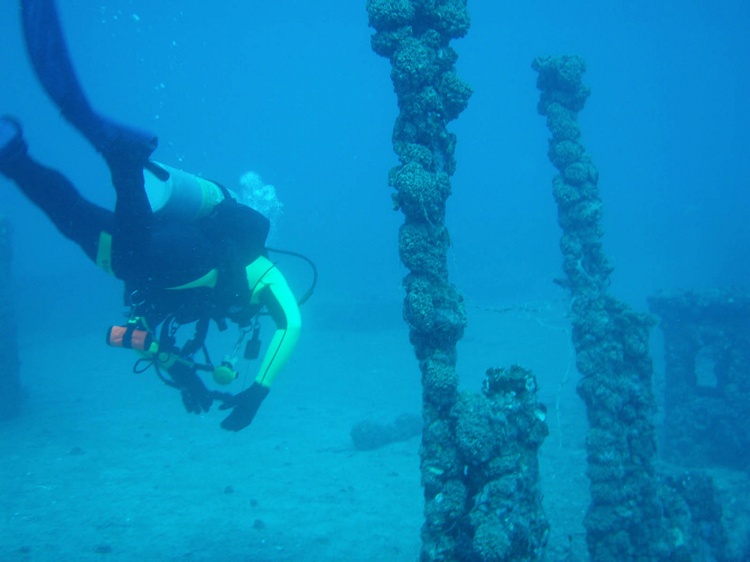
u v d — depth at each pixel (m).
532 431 3.01
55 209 3.29
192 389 3.77
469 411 2.88
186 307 3.70
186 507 8.70
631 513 5.15
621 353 5.46
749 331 9.84
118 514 8.42
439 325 3.03
